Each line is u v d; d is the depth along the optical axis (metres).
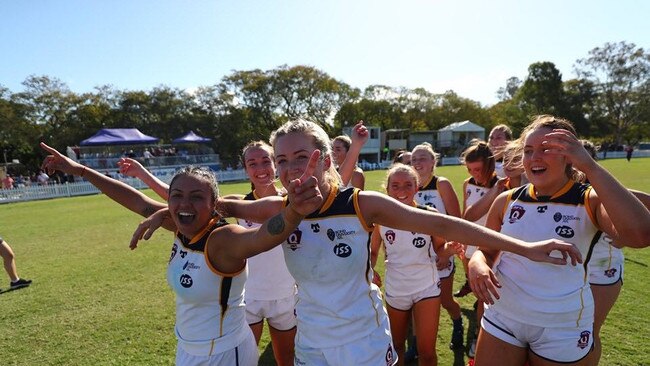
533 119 2.75
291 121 1.92
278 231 1.61
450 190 4.31
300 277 1.92
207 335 2.13
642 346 3.69
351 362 1.84
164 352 4.06
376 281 3.27
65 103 45.41
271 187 3.31
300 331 2.00
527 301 2.12
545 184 2.15
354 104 54.78
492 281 2.07
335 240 1.83
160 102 49.03
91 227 11.86
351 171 3.39
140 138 37.25
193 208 2.06
